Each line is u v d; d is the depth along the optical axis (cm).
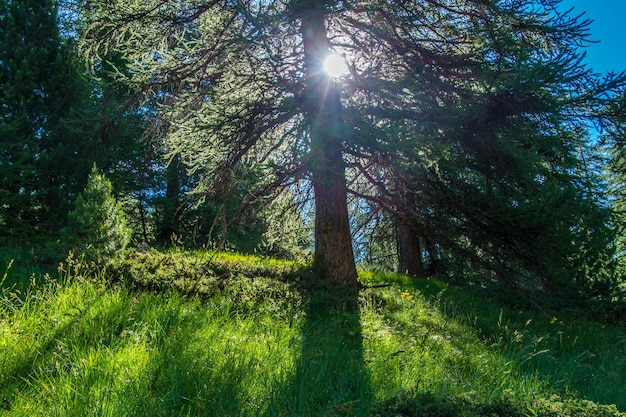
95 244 834
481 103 781
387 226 1553
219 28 898
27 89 1307
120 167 1725
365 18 971
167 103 985
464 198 960
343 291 849
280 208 1125
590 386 524
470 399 318
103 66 1573
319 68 825
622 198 1514
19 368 365
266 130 915
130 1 893
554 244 908
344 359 480
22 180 1245
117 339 436
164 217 1905
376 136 755
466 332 718
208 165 972
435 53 930
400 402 302
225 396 346
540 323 913
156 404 321
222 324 563
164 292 660
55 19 1402
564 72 714
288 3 789
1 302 482
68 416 300
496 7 852
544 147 875
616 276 1100
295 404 352
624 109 816
